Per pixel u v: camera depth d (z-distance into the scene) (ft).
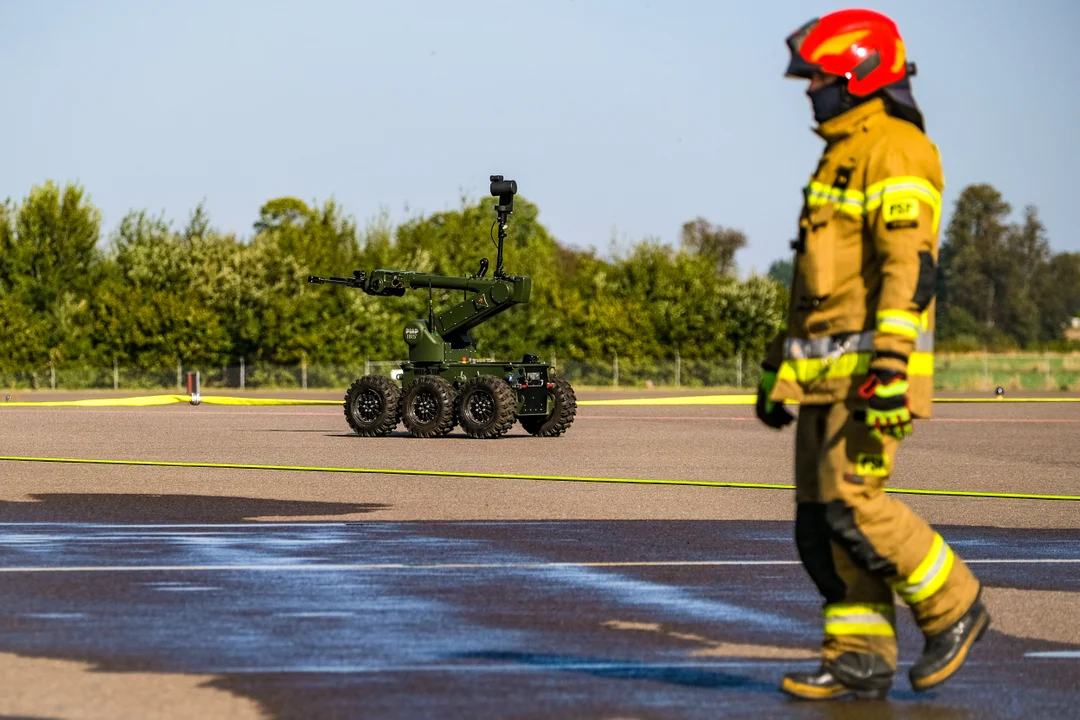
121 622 39.50
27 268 370.32
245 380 347.36
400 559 52.11
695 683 32.37
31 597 43.50
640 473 91.20
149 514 66.85
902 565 30.68
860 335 31.04
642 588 45.65
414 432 135.03
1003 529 62.49
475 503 72.28
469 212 372.17
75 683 32.04
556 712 29.60
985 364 369.09
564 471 92.58
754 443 124.57
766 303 363.76
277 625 39.14
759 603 42.93
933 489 81.51
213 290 350.64
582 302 362.53
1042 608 42.45
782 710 29.99
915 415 30.68
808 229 31.76
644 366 359.05
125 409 211.61
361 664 34.19
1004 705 30.63
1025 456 108.99
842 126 31.73
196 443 122.01
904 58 32.07
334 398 281.95
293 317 347.56
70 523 63.16
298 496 75.51
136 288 359.05
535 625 39.32
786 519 65.41
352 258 374.02
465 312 139.23
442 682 32.30
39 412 195.93
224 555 53.06
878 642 31.27
